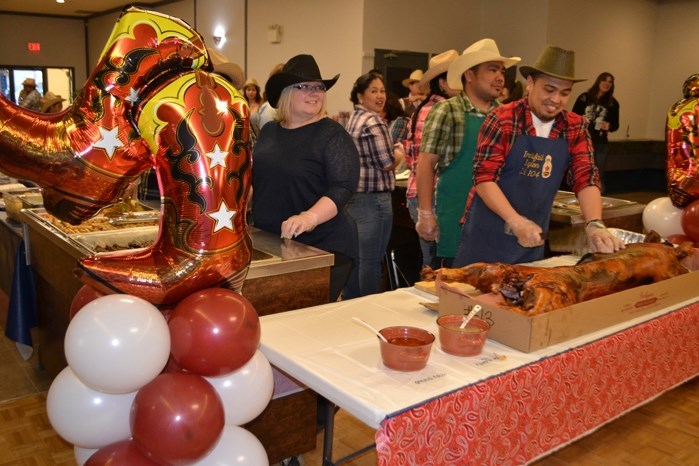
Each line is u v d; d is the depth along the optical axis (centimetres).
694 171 257
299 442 222
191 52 133
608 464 232
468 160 284
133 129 130
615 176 968
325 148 219
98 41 1353
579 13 820
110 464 121
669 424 262
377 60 735
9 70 1325
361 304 182
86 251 207
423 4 763
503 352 146
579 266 170
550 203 233
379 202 344
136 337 116
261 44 895
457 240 292
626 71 932
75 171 127
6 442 243
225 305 127
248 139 138
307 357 141
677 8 944
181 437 117
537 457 146
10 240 318
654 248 189
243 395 136
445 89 361
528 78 221
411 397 122
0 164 127
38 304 297
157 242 136
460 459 128
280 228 232
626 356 163
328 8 764
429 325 166
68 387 128
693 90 270
